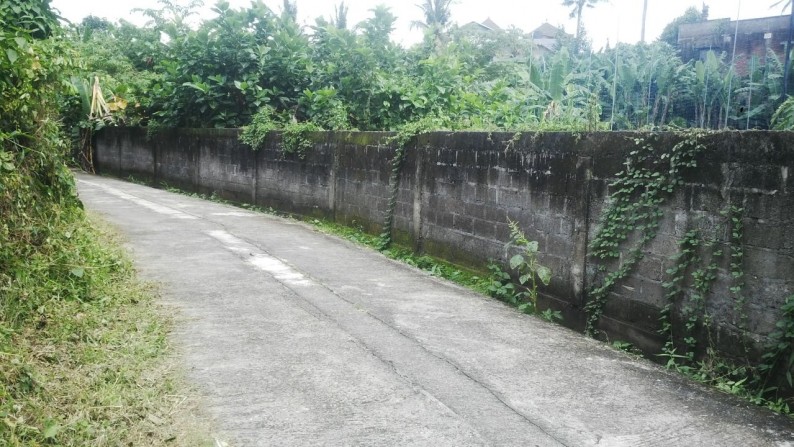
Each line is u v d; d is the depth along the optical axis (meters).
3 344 3.92
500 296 6.74
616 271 5.45
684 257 4.78
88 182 17.19
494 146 7.06
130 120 18.38
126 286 6.06
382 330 5.29
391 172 9.23
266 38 15.23
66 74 6.79
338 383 4.12
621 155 5.41
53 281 5.16
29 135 5.50
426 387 4.12
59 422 3.31
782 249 4.12
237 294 6.19
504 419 3.71
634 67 11.66
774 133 4.16
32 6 7.77
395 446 3.33
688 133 4.78
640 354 5.18
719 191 4.54
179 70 15.45
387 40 14.70
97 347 4.40
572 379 4.39
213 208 12.84
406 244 8.86
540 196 6.37
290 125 12.39
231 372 4.23
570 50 20.25
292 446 3.29
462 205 7.67
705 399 4.12
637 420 3.77
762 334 4.24
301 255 8.27
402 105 13.11
